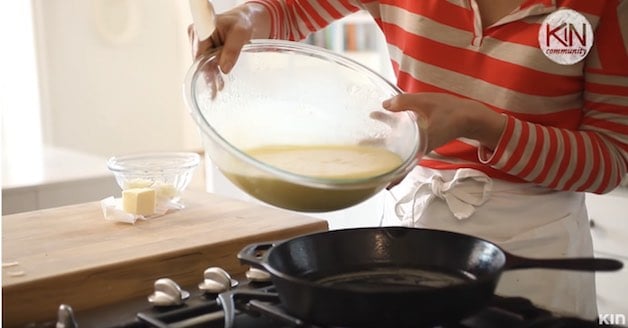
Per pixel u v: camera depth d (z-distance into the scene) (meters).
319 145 0.94
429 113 0.91
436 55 1.11
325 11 1.25
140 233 1.06
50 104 3.55
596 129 1.07
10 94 3.45
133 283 0.94
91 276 0.90
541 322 0.74
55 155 2.61
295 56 1.04
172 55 3.86
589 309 1.10
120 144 3.80
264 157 0.87
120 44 3.70
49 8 3.49
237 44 0.97
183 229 1.08
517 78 1.06
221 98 0.97
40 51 3.49
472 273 0.78
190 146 3.93
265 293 0.80
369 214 2.32
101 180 2.06
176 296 0.82
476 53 1.09
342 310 0.67
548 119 1.09
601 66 1.04
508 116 1.00
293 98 1.02
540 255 1.10
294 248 0.80
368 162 0.87
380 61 2.81
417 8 1.12
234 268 1.03
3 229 1.09
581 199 1.18
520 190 1.12
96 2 3.61
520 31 1.06
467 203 1.11
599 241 1.96
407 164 0.84
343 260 0.83
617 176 1.06
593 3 1.01
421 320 0.67
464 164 1.13
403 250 0.83
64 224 1.12
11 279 0.86
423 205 1.14
